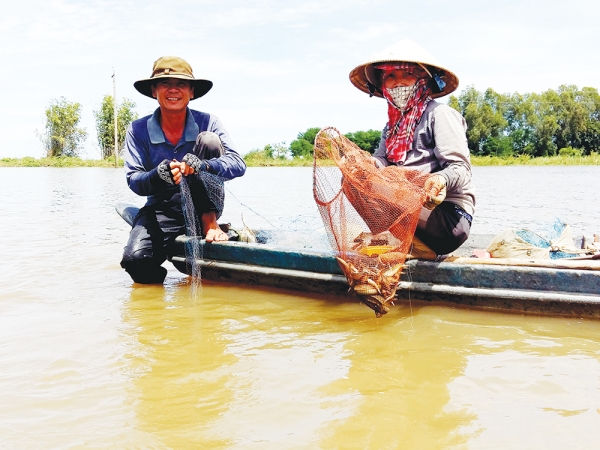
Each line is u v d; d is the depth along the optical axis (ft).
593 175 76.18
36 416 7.04
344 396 7.47
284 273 12.80
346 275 10.61
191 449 6.25
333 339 9.71
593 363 8.48
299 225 16.52
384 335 9.87
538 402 7.22
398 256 10.36
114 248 19.70
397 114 11.98
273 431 6.61
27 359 8.93
